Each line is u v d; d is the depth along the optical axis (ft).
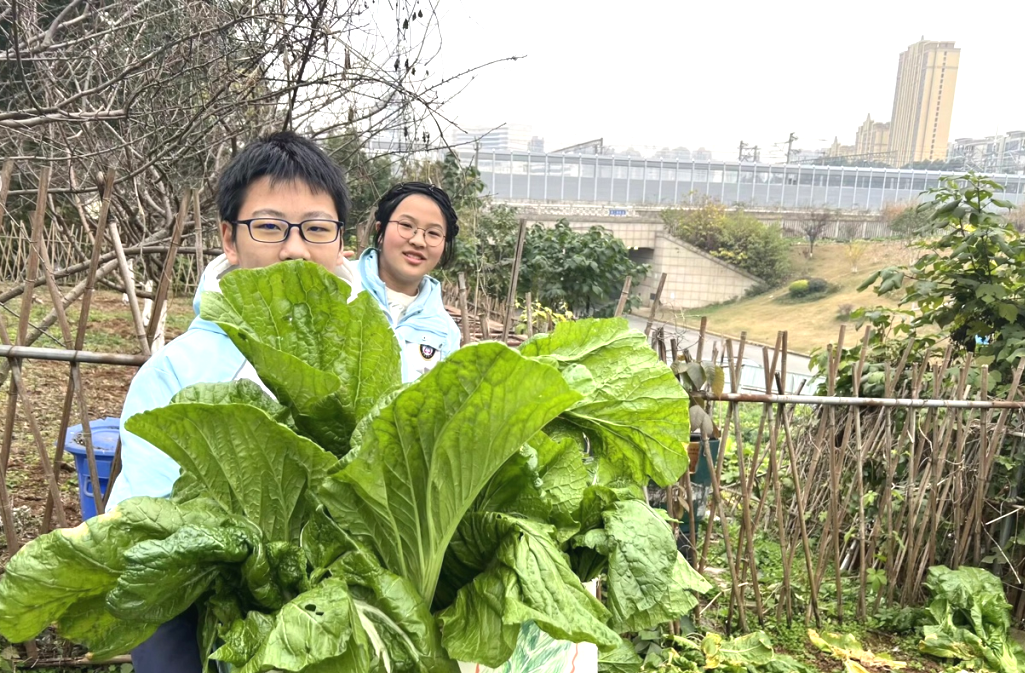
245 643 2.90
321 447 3.27
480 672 3.36
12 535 8.79
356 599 3.11
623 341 4.58
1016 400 12.30
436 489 3.18
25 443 16.02
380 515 3.20
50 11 16.47
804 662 10.79
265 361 3.27
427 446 3.06
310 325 3.54
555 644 3.69
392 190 8.79
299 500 3.27
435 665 3.15
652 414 4.45
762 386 29.81
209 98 15.02
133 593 2.73
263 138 5.16
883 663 10.79
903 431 12.12
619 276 37.19
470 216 34.06
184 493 3.32
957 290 14.52
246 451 3.13
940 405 11.53
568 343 4.63
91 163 16.02
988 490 12.48
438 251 8.70
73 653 9.42
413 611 3.09
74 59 14.42
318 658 2.65
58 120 12.04
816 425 14.42
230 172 5.06
